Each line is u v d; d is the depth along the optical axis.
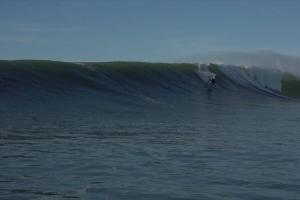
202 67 41.62
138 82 35.25
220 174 10.66
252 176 10.48
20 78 29.70
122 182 9.80
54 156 12.45
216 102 32.69
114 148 13.90
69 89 30.41
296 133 18.02
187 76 39.06
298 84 43.03
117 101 29.33
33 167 11.05
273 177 10.41
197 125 20.25
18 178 9.94
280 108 30.86
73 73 32.78
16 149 13.29
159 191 9.14
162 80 36.84
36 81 29.97
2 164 11.27
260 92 40.00
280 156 12.99
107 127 18.67
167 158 12.52
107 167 11.24
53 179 9.94
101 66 35.38
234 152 13.55
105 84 32.91
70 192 8.98
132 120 21.61
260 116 25.25
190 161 12.16
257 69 44.44
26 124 18.39
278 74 44.41
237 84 40.81
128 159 12.28
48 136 15.80
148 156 12.77
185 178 10.23
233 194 8.99
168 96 33.31
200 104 31.08
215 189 9.33
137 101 30.11
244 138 16.41
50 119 20.31
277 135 17.33
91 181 9.83
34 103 25.23
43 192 8.93
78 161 11.88
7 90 27.44
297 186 9.62
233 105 31.61
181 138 16.19
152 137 16.30
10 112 21.70
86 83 32.09
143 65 37.84
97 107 26.22
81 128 18.05
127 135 16.66
